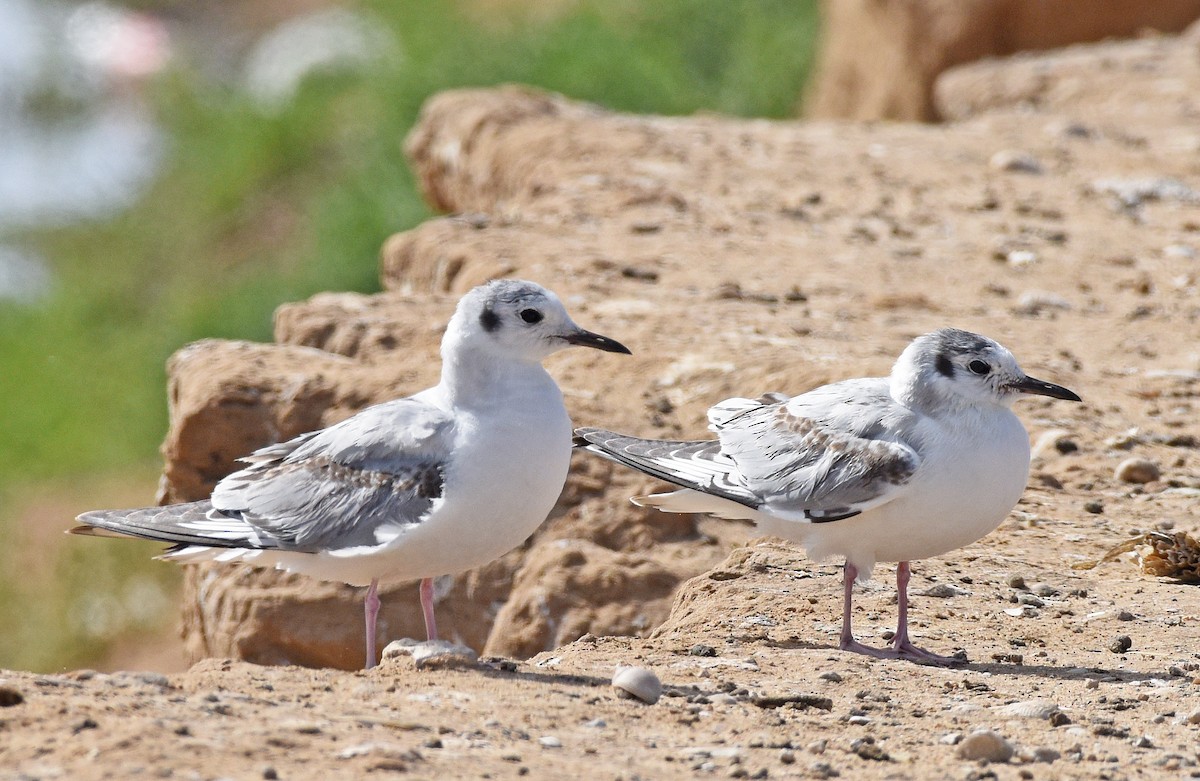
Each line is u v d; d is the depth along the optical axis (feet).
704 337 48.49
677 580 39.09
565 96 118.32
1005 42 104.27
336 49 151.64
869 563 30.73
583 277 54.85
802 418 31.37
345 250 107.04
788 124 84.48
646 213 64.39
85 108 170.09
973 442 29.76
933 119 106.42
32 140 164.14
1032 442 43.11
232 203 135.95
